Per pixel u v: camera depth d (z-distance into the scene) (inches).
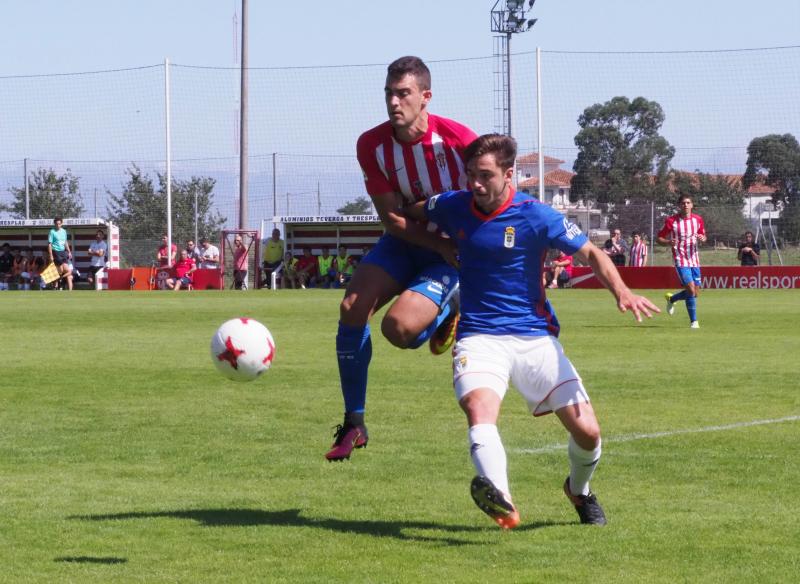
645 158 3649.1
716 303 1480.1
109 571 263.3
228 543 289.3
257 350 326.0
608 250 2075.5
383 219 352.2
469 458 406.3
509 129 2278.5
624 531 298.7
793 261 2274.9
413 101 336.2
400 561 271.0
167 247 2180.1
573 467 300.0
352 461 401.1
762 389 593.9
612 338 924.6
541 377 288.4
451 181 349.7
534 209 287.7
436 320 354.0
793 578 254.8
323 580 254.8
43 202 3085.6
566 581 253.4
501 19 2273.6
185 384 622.8
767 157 2513.5
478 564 268.1
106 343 887.7
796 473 376.5
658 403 542.3
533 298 292.7
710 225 2400.3
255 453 417.4
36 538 294.7
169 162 2236.7
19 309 1380.4
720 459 400.5
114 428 473.7
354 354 346.0
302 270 2138.3
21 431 466.6
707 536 293.3
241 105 2219.5
